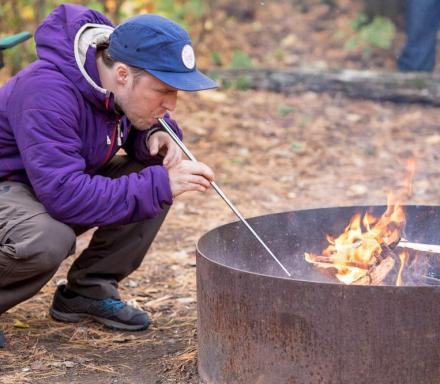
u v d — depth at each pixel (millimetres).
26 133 3662
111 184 3684
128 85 3660
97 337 4352
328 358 3229
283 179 7418
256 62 11203
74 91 3742
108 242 4344
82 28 3822
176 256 5672
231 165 7676
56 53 3779
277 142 8258
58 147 3656
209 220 6457
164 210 4371
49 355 4109
